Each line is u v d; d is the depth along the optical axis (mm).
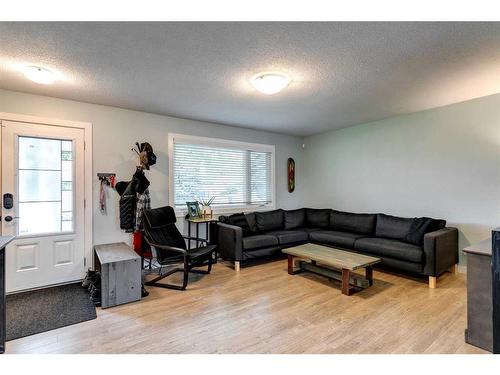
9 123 3039
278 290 3072
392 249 3445
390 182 4375
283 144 5633
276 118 4340
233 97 3312
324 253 3436
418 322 2314
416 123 4031
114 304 2668
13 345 1992
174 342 2029
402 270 3504
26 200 3131
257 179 5285
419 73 2631
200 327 2252
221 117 4254
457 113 3596
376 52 2215
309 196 5840
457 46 2127
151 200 3996
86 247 3479
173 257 3266
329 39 2014
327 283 3295
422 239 3416
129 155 3812
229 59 2324
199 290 3086
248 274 3656
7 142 3029
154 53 2217
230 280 3416
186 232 4324
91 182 3525
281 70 2547
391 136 4348
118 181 3721
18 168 3088
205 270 3818
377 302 2729
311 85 2932
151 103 3535
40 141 3225
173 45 2090
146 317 2438
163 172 4113
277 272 3744
